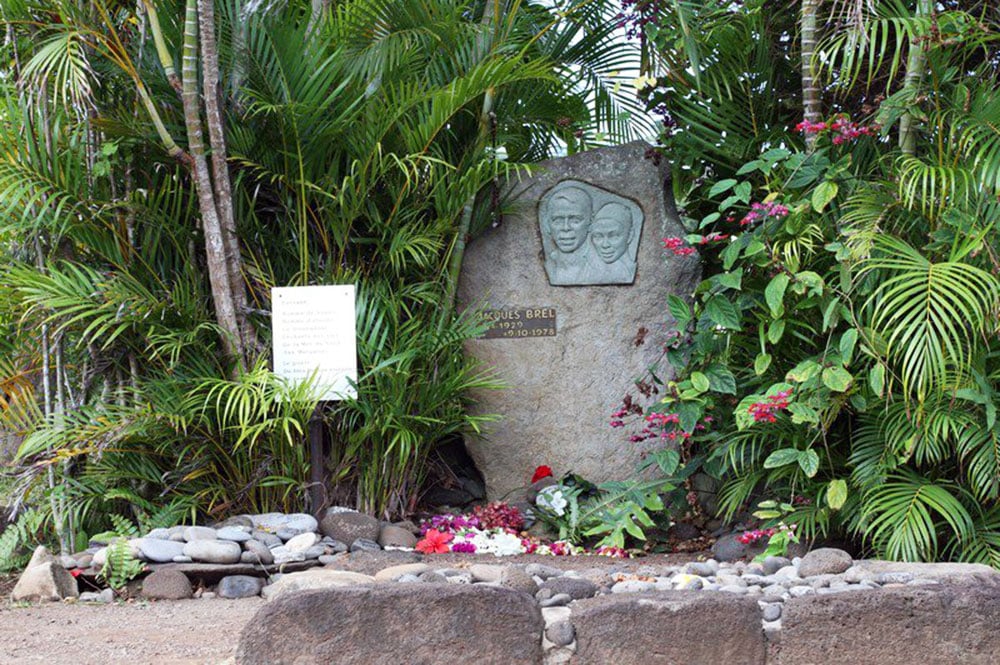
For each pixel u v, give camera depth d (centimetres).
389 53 577
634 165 612
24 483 496
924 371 429
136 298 505
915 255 464
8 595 466
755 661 300
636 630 299
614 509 558
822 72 588
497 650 293
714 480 591
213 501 520
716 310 520
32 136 506
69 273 530
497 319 605
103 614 420
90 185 533
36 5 526
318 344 525
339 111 561
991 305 447
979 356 468
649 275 607
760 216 507
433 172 573
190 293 541
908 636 298
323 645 292
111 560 459
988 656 297
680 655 298
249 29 547
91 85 537
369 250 589
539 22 661
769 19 603
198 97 525
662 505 545
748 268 545
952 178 461
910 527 448
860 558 509
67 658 340
